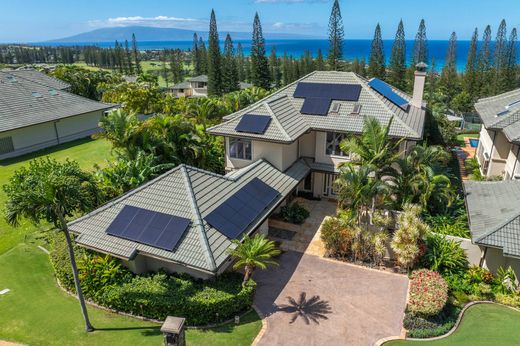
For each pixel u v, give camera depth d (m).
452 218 23.30
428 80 85.69
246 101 47.25
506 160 30.08
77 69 76.12
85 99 50.66
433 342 15.48
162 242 17.73
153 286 17.50
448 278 19.45
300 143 29.95
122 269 18.62
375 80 32.34
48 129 43.03
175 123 31.67
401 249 19.59
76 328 16.16
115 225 18.95
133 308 17.06
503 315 17.22
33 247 22.66
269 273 20.45
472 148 44.56
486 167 32.56
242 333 16.12
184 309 16.48
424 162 24.30
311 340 15.72
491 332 15.84
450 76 81.62
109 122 30.12
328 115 29.05
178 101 51.56
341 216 24.14
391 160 22.02
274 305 17.95
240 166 28.67
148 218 18.95
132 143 29.88
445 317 17.12
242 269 20.39
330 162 29.22
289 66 117.25
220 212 19.70
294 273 20.47
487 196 23.36
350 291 18.94
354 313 17.36
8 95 43.66
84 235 19.05
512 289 18.75
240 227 19.56
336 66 76.44
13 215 14.03
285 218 26.41
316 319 16.95
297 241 23.84
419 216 22.78
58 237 21.70
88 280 17.95
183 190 19.95
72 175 15.47
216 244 17.91
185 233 18.09
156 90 56.91
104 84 67.44
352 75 31.61
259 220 21.02
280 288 19.20
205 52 121.94
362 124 27.45
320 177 29.88
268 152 26.98
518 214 19.14
